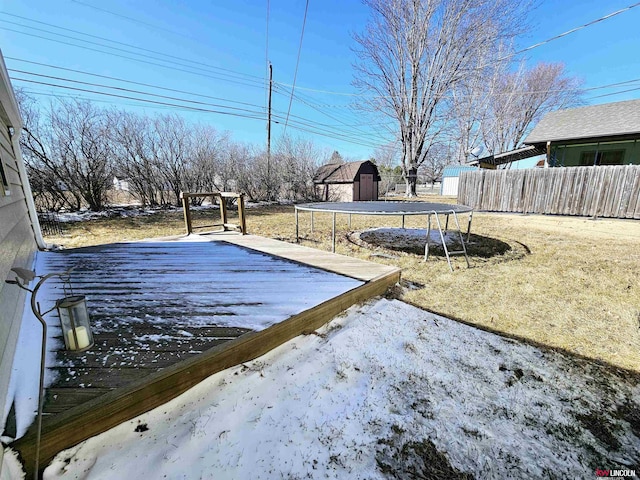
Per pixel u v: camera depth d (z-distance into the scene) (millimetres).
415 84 14648
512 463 1178
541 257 4375
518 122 21438
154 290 2305
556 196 8484
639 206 7250
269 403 1390
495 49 14562
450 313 2537
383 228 7051
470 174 10273
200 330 1678
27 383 1187
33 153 7695
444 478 1110
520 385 1635
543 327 2309
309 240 5613
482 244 5238
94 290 2285
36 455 931
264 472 1076
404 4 13328
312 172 16016
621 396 1565
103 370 1288
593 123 9656
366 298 2561
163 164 10664
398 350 1924
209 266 3025
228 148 12750
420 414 1404
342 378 1618
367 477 1098
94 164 8758
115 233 6020
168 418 1244
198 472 1042
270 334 1730
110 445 1095
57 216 7672
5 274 1514
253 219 8836
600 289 3088
